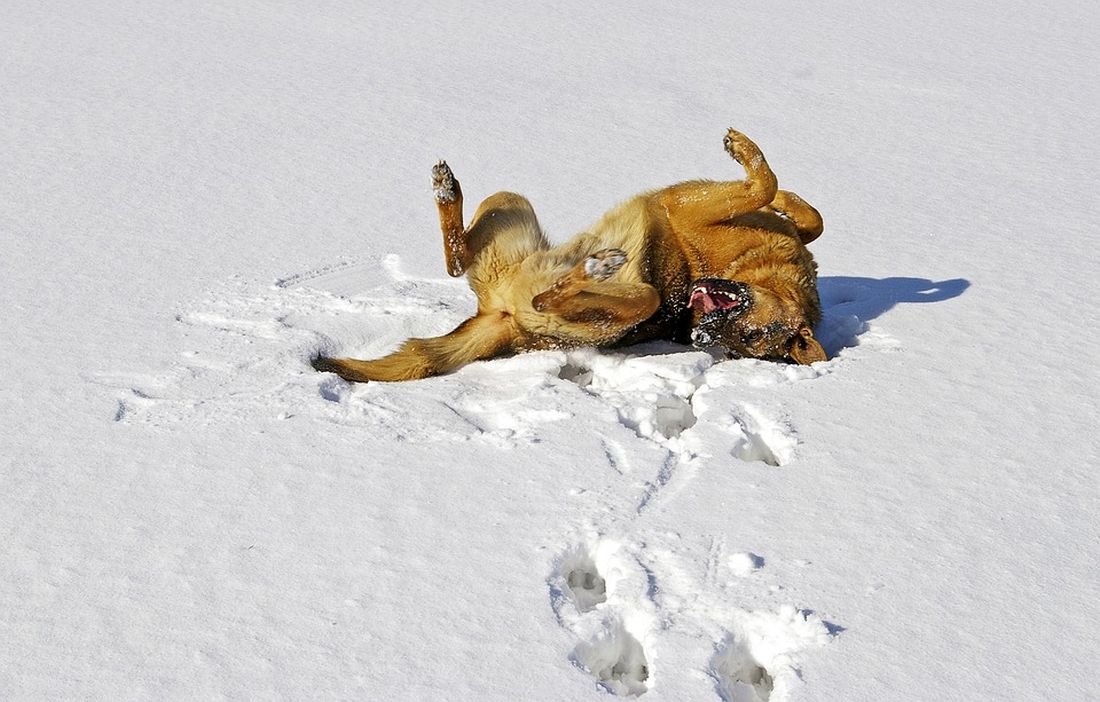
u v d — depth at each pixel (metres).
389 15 18.09
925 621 3.98
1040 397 5.63
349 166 10.30
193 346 6.35
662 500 4.75
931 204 9.43
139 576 4.27
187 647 3.89
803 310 6.46
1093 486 4.83
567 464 5.02
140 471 4.99
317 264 7.81
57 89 13.09
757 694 3.88
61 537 4.50
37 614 4.05
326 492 4.82
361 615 4.04
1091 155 11.05
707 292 6.30
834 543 4.43
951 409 5.51
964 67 15.27
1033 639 3.89
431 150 10.88
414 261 7.91
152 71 14.10
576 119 12.11
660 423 5.66
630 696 3.81
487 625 3.99
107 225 8.55
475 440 5.26
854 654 3.83
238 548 4.43
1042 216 9.01
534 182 9.89
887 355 6.18
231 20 17.53
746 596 4.12
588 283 5.77
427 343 6.19
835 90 13.79
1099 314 6.73
